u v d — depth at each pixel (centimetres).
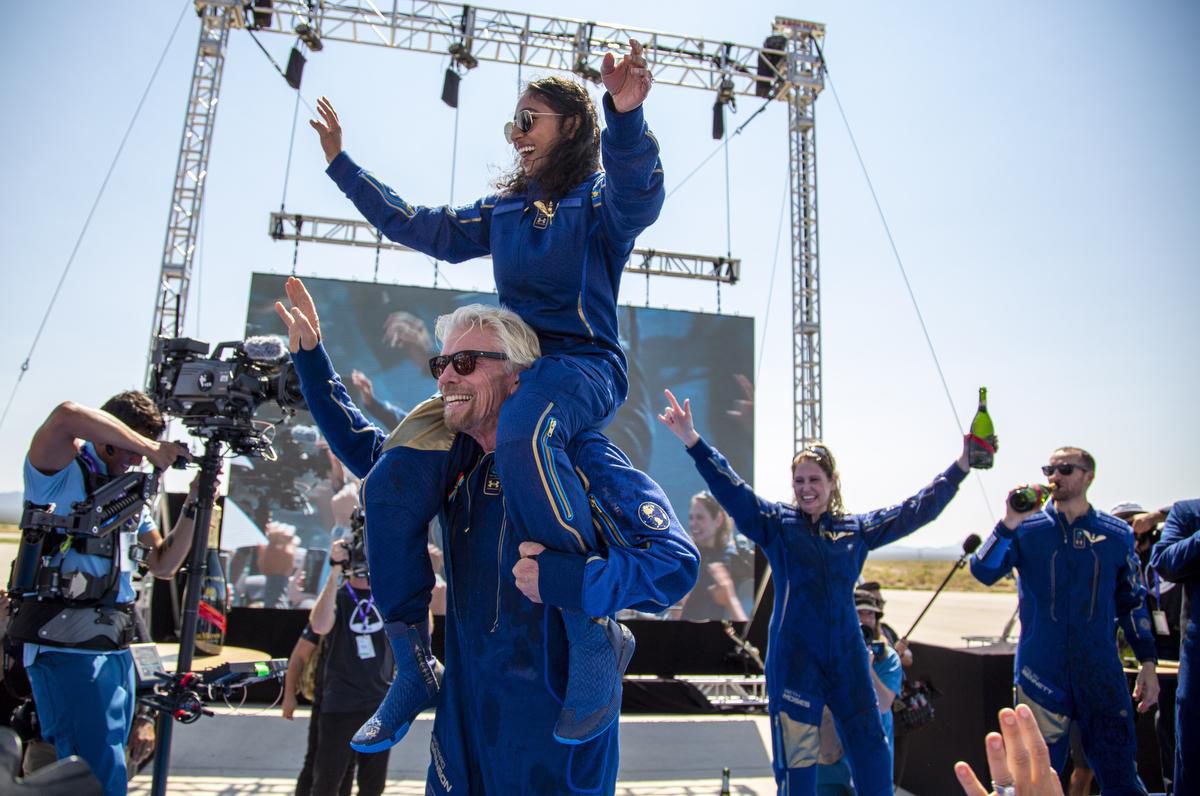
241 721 638
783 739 369
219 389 336
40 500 296
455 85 959
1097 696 398
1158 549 420
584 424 168
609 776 172
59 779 138
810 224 1016
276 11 925
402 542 174
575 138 183
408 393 930
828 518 389
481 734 169
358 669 366
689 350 992
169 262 885
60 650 287
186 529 367
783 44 1041
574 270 178
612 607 148
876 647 416
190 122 913
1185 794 397
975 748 464
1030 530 429
